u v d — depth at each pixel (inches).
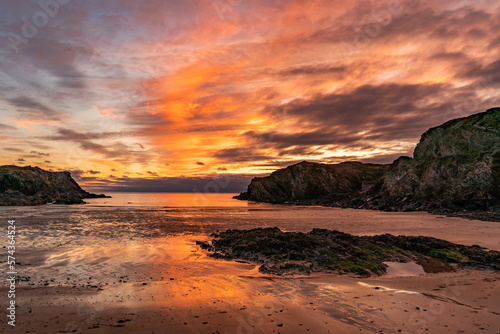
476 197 2591.0
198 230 1453.0
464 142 3100.4
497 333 334.3
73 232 1337.4
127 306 416.8
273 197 5418.3
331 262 692.7
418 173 3368.6
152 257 806.5
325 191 5255.9
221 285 538.9
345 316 385.1
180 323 357.4
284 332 334.3
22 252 856.3
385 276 630.5
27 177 4480.8
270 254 772.0
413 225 1679.4
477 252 800.9
